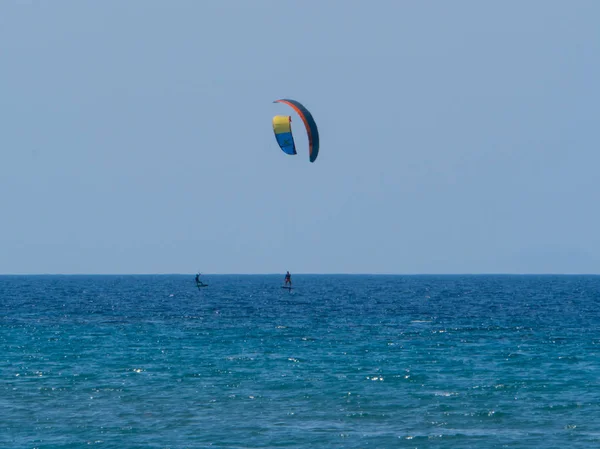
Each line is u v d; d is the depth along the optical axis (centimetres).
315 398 14962
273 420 13175
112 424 12875
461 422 13112
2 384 16388
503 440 11981
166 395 15200
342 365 19062
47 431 12438
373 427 12756
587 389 15950
